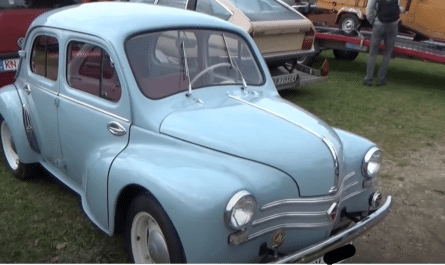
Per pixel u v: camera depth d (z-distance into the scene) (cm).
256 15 644
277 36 657
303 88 824
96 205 275
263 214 225
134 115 266
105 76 283
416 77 999
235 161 234
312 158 241
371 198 288
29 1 499
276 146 241
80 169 319
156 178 224
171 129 254
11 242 310
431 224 365
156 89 273
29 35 365
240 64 321
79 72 304
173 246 218
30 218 341
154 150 253
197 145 245
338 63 1104
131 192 256
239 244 215
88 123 297
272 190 227
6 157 414
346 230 243
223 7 635
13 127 371
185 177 220
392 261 311
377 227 358
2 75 472
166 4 706
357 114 671
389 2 794
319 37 959
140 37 279
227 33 319
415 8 1045
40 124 355
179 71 287
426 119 664
